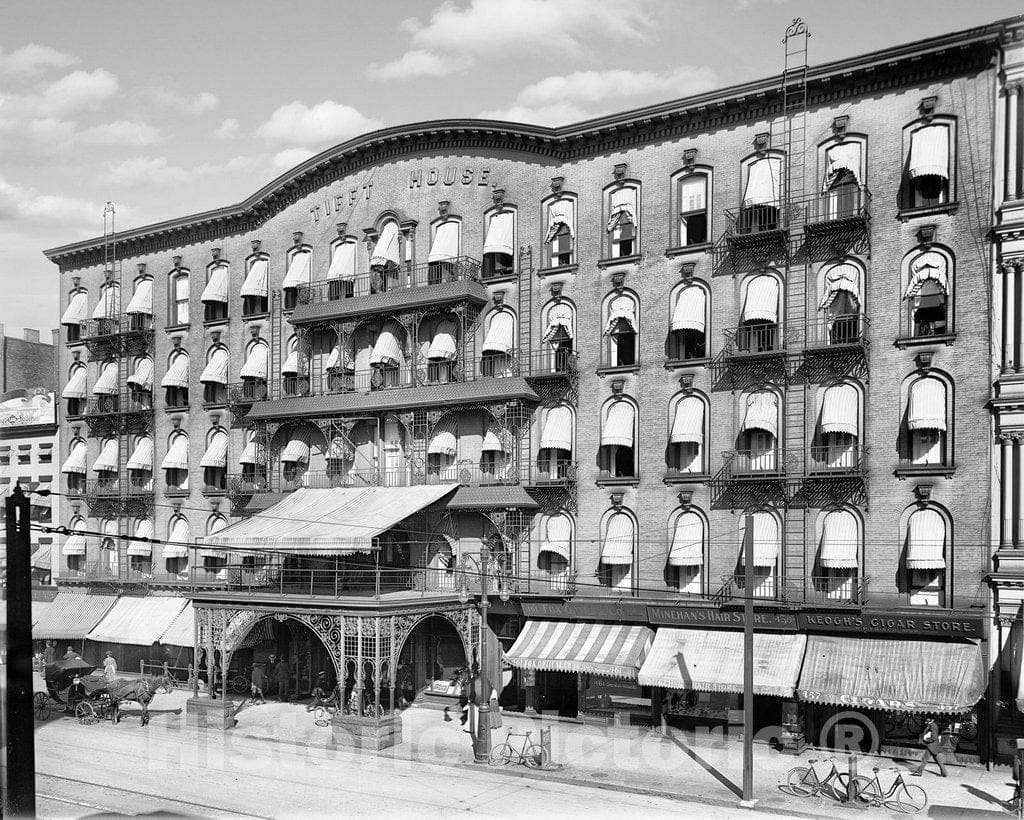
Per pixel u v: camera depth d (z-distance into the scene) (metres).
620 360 37.75
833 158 33.38
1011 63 30.52
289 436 46.06
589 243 38.50
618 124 37.34
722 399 35.22
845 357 32.84
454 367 41.12
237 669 45.62
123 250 54.12
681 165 36.53
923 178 32.06
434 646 41.50
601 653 34.84
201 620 38.41
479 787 28.23
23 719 18.64
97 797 26.83
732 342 34.88
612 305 37.69
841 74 32.84
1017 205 30.09
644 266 37.12
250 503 45.03
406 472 42.06
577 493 38.00
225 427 49.31
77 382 55.31
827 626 32.03
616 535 37.00
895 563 31.70
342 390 43.91
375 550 36.88
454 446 40.75
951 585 30.67
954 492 30.86
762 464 34.28
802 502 33.41
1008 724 29.59
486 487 39.00
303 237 46.97
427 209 42.81
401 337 42.94
